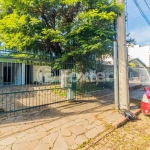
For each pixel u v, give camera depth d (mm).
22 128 3623
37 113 4766
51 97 7285
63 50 6227
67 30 5863
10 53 4492
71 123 4043
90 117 4543
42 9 5645
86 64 7707
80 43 5387
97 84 10672
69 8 6066
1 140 3051
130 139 3484
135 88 11695
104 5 5125
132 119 4656
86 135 3531
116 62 5293
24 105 5922
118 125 4137
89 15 4941
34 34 5258
